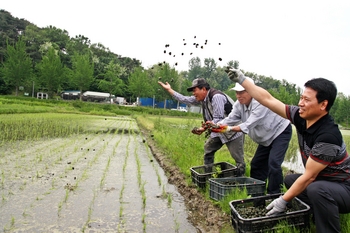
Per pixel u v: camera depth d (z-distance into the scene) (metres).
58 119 20.94
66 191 4.87
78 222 3.76
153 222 3.87
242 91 4.32
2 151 8.38
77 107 42.94
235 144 5.18
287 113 3.11
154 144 10.85
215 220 3.79
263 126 4.35
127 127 19.31
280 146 4.33
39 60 75.31
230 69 3.22
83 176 6.00
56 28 106.94
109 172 6.50
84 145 10.27
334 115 45.06
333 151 2.73
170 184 5.76
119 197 4.80
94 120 24.00
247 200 3.62
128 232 3.54
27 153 8.26
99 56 98.56
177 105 65.88
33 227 3.56
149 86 59.06
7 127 14.16
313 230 3.28
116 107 45.88
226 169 5.42
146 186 5.52
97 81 74.75
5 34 88.12
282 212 3.22
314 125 2.89
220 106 5.13
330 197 2.76
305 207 3.29
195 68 86.69
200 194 4.85
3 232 3.39
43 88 62.06
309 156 2.91
